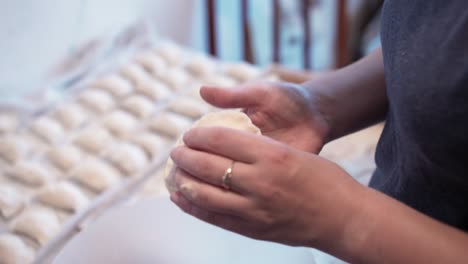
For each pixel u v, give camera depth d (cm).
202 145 61
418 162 64
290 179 60
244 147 60
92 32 125
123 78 114
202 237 79
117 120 105
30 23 111
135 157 98
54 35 116
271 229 62
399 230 61
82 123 106
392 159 71
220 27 171
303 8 154
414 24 64
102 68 117
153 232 80
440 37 62
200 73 116
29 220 88
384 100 78
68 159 98
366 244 61
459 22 61
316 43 188
